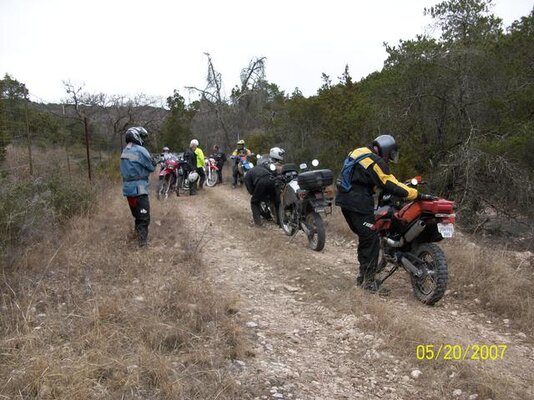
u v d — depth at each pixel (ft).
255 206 32.78
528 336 15.84
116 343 13.11
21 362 11.80
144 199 24.57
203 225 32.71
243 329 15.11
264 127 84.33
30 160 34.65
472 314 17.54
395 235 19.34
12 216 19.71
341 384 12.61
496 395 11.97
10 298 15.57
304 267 22.59
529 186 31.91
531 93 35.35
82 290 17.06
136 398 10.89
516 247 28.66
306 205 26.63
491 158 32.94
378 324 15.74
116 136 91.81
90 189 34.35
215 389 11.45
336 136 45.21
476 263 20.52
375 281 19.54
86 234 24.59
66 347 12.68
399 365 13.58
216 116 89.56
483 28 38.91
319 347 14.71
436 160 37.24
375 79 43.93
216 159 62.69
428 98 37.50
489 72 36.40
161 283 18.29
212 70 85.66
